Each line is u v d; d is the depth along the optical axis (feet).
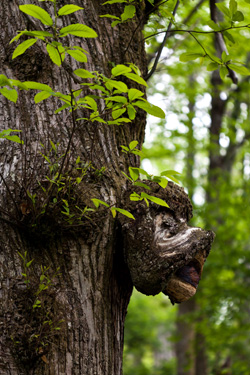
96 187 6.27
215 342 24.77
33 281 5.71
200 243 6.05
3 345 5.35
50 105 6.56
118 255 6.34
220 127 30.63
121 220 6.15
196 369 28.53
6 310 5.47
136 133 7.30
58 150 6.32
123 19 6.54
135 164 7.05
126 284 6.55
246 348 26.55
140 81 5.00
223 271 25.81
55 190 6.01
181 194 6.57
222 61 6.66
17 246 5.83
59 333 5.67
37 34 4.57
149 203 6.20
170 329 61.36
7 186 5.82
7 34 6.81
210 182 28.94
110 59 7.18
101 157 6.53
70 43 6.85
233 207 27.35
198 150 32.48
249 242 27.89
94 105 5.43
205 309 24.95
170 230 6.16
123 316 6.59
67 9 4.53
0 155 6.26
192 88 31.45
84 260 6.07
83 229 6.06
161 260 5.83
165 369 38.86
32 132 6.39
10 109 6.49
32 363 5.43
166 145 34.22
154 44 19.25
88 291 6.01
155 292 5.97
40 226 5.92
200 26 19.65
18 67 6.66
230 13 6.43
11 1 6.93
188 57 6.81
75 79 5.41
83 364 5.74
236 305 24.11
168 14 7.45
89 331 5.90
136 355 56.49
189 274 6.23
